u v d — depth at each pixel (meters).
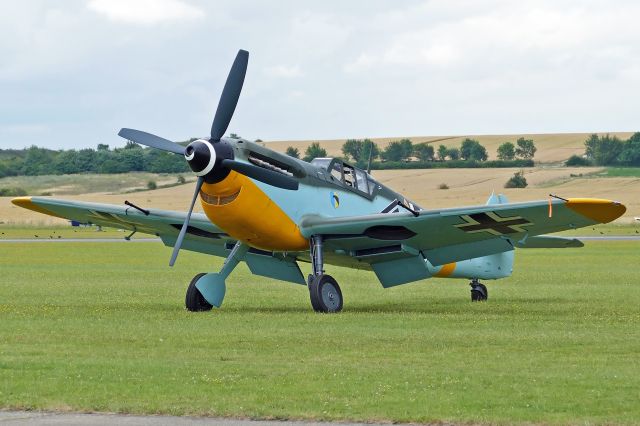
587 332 26.56
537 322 29.41
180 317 30.84
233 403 16.91
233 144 32.22
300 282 36.84
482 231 32.72
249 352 22.56
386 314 32.19
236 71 32.56
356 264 36.62
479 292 40.91
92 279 52.31
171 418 16.14
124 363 20.77
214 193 32.09
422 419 15.86
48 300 38.19
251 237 33.41
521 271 60.72
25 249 89.38
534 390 17.84
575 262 71.19
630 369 20.12
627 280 52.03
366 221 32.62
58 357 21.70
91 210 37.03
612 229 138.62
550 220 31.38
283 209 33.12
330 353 22.39
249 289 46.53
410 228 32.62
